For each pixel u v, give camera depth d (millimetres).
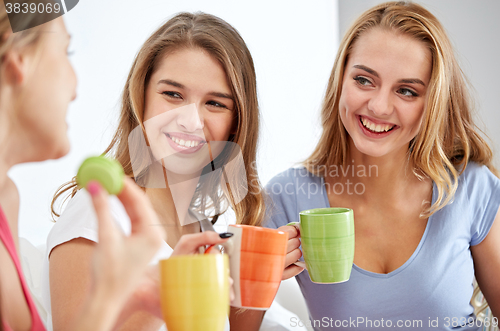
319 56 2059
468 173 1198
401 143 1096
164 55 917
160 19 1508
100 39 1391
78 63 1355
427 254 1117
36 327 536
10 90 519
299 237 922
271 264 701
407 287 1104
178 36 925
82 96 1354
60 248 688
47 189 1263
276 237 703
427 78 1062
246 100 1035
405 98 1065
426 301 1099
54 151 564
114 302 374
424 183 1167
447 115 1184
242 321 1105
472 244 1193
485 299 1304
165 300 511
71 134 1327
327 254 842
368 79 1068
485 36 1821
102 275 369
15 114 524
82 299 641
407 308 1104
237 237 704
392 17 1064
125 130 961
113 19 1410
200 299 504
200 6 1676
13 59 513
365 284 1112
